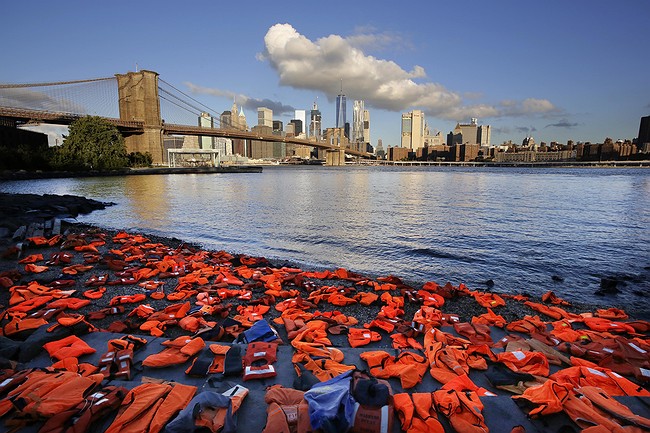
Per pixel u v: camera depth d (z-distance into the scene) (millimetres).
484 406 3846
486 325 6789
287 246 16266
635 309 9273
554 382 4020
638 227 21328
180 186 56156
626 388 4309
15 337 5832
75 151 71375
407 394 3865
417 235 18703
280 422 3430
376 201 35812
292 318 6910
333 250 15477
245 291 8844
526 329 6492
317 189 52688
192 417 3402
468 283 11305
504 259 14078
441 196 41812
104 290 8781
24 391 3758
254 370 4520
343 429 3379
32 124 84875
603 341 5730
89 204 28391
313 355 5086
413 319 6855
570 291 10648
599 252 15266
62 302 7531
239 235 18734
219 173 108562
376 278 11125
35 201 24625
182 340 5238
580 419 3566
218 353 4945
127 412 3516
